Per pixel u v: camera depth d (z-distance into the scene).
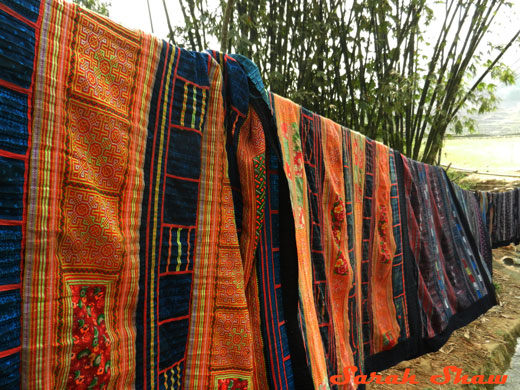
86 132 0.84
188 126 1.08
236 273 1.14
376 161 2.35
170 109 1.03
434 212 3.31
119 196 0.89
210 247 1.11
